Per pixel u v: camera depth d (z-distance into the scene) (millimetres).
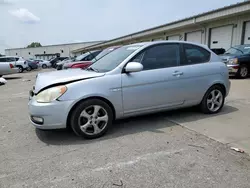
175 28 18828
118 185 2303
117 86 3549
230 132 3631
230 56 10148
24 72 22500
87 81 3400
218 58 4664
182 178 2396
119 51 4328
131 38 25953
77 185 2316
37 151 3123
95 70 3957
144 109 3871
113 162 2756
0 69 14219
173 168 2594
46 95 3268
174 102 4133
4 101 6930
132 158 2846
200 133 3623
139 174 2488
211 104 4605
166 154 2934
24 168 2676
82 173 2533
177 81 4047
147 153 2971
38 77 3875
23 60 21516
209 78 4422
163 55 4027
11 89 9977
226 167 2598
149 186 2275
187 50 4285
